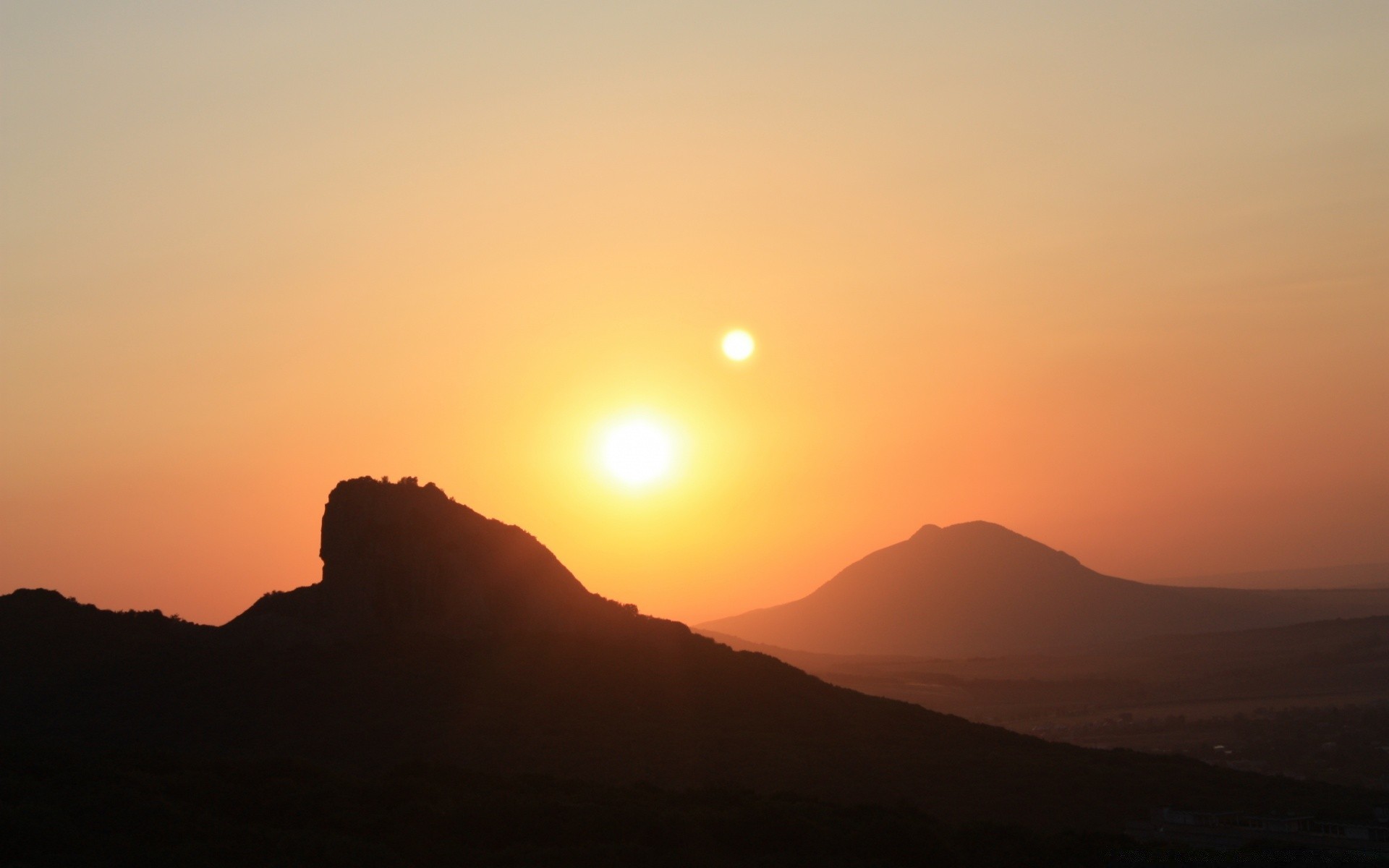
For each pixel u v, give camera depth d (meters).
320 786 51.84
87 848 41.44
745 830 49.94
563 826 48.88
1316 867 45.19
